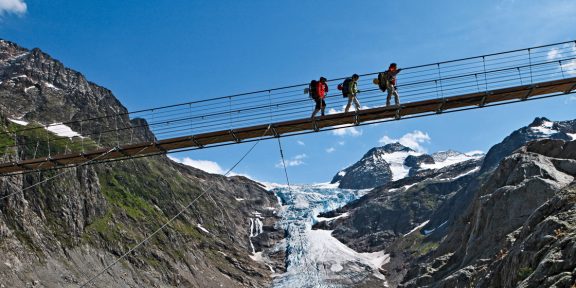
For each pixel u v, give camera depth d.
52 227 189.38
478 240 80.88
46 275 161.25
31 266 159.50
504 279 46.94
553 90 42.38
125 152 48.03
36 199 192.25
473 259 78.44
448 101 41.78
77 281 170.38
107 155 48.72
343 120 43.38
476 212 92.38
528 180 79.19
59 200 199.75
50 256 172.62
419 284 93.44
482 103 42.84
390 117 43.50
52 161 49.31
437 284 76.62
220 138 45.69
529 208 76.25
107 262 199.25
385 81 41.88
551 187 76.56
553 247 38.56
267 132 44.72
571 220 42.59
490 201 83.44
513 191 79.56
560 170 85.12
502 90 41.44
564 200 49.12
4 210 171.00
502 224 77.88
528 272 40.66
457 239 110.75
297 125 43.59
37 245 171.12
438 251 114.38
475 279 64.69
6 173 51.31
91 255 195.25
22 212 175.75
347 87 42.31
